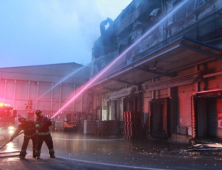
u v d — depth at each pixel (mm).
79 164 7000
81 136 20984
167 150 11109
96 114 34281
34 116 31938
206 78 13852
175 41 10750
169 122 16672
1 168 6270
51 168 6316
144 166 6676
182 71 16078
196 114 13938
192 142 13289
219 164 6898
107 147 12633
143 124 20062
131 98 22906
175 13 20047
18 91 40531
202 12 16562
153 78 19406
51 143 8367
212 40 14914
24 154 8062
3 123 15211
